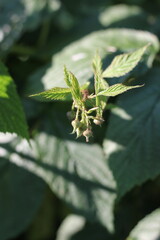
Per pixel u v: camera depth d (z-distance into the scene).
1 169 0.52
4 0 0.59
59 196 0.50
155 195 0.60
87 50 0.51
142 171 0.47
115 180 0.47
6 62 0.58
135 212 0.59
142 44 0.51
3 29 0.57
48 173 0.51
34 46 0.62
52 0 0.60
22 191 0.52
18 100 0.45
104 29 0.61
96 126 0.52
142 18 0.62
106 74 0.43
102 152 0.50
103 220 0.48
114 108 0.49
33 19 0.58
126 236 0.58
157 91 0.49
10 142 0.53
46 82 0.49
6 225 0.52
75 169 0.50
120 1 0.73
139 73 0.48
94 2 0.69
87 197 0.49
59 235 0.62
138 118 0.48
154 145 0.47
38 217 0.64
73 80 0.39
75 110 0.43
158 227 0.46
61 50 0.57
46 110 0.53
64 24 0.67
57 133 0.52
